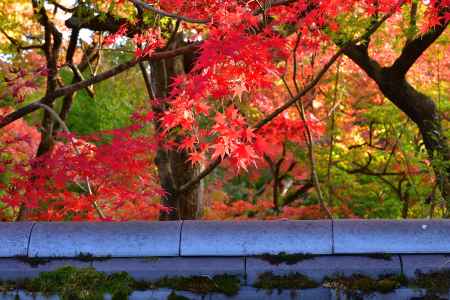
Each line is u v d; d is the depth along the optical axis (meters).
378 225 3.96
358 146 12.75
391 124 11.97
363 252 3.90
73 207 6.27
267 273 3.84
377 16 7.62
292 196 14.84
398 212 12.14
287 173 14.26
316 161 12.95
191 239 3.94
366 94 12.87
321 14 6.77
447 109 10.65
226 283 3.79
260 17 6.40
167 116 5.24
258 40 5.10
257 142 4.91
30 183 6.23
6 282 3.85
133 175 6.54
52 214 6.73
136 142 6.16
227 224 4.02
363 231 3.94
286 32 7.50
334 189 12.73
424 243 3.88
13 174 8.72
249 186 18.50
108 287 3.76
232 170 14.42
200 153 5.50
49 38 9.39
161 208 7.22
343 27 7.18
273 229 3.98
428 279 3.76
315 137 12.70
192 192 9.14
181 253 3.93
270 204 13.00
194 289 3.76
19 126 12.20
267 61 5.32
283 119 9.72
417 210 12.24
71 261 3.92
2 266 3.89
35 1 9.23
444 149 8.30
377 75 9.48
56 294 3.74
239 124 4.84
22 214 8.72
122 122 17.64
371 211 12.38
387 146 13.20
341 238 3.91
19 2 10.20
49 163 6.08
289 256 3.89
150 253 3.93
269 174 17.84
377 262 3.85
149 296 3.74
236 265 3.87
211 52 4.69
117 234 3.98
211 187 14.92
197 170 9.13
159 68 8.67
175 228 4.00
